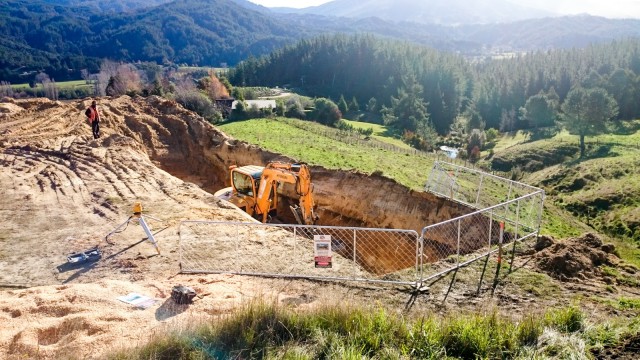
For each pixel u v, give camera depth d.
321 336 7.46
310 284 10.61
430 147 77.69
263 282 10.70
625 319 8.52
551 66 115.38
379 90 114.50
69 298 9.24
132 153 23.84
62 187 18.34
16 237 13.66
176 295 9.22
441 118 103.00
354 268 10.76
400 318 8.41
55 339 7.94
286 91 116.50
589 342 7.30
